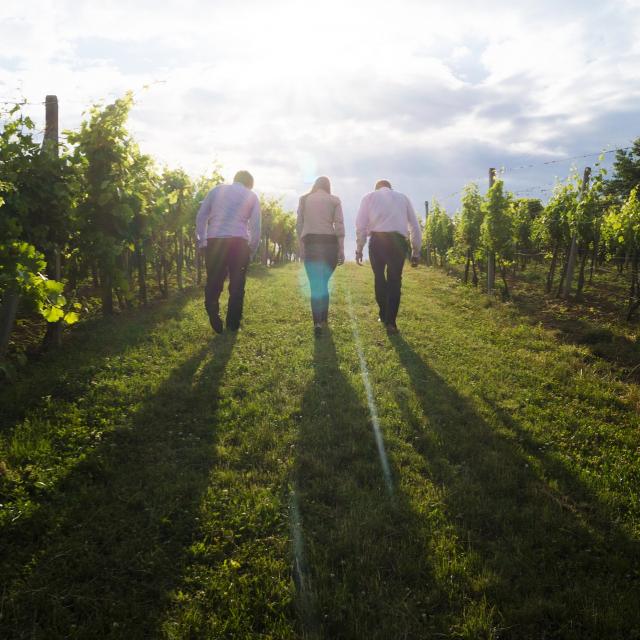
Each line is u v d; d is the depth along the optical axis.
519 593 2.14
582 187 11.71
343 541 2.40
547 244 14.16
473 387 4.85
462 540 2.48
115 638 1.84
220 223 6.16
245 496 2.79
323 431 3.65
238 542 2.46
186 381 4.66
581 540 2.51
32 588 2.07
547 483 3.08
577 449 3.62
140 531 2.47
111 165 6.96
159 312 7.84
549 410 4.34
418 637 1.89
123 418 3.75
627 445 3.70
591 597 2.09
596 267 17.12
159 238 10.06
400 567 2.24
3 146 5.40
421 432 3.75
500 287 14.45
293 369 5.16
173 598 2.06
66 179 5.95
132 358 5.26
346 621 1.96
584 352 6.52
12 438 3.31
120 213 6.72
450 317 8.70
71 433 3.45
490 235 12.88
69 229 6.11
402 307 9.19
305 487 2.92
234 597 2.05
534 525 2.59
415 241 6.82
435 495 2.87
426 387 4.75
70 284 7.09
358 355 5.74
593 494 2.95
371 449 3.41
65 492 2.80
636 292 9.84
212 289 6.31
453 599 2.09
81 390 4.30
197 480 2.96
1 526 2.43
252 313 8.05
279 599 2.07
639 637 1.91
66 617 1.93
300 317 7.90
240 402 4.23
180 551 2.35
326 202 6.52
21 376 4.59
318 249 6.52
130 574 2.20
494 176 13.87
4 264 3.42
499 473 3.14
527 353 6.34
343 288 11.98
